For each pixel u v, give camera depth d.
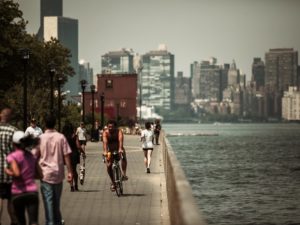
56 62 134.12
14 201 20.56
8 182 23.22
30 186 20.64
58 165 22.83
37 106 109.75
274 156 164.62
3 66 104.50
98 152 75.25
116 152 34.22
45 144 22.80
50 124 22.98
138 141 110.38
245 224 52.22
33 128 44.34
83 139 53.25
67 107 121.81
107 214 28.27
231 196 72.00
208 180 94.44
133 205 30.84
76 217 27.53
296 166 126.12
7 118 23.72
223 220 54.31
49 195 22.67
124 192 35.84
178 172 19.06
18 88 109.12
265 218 55.16
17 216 20.73
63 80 133.62
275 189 80.50
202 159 151.38
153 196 34.09
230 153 179.88
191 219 12.88
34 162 20.84
